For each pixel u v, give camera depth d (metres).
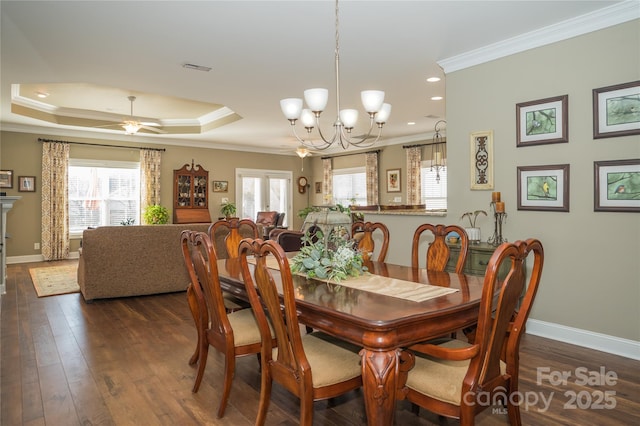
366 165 9.50
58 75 4.43
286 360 1.84
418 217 4.46
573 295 3.23
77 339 3.38
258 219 9.64
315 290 2.07
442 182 8.14
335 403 2.36
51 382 2.58
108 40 3.50
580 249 3.18
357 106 5.88
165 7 2.92
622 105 2.94
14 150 7.44
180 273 5.08
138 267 4.79
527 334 3.49
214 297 2.20
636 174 2.89
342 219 2.44
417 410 2.21
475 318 1.87
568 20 3.13
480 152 3.78
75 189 8.15
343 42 3.57
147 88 4.96
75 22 3.15
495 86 3.67
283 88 4.98
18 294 4.97
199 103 6.78
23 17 3.06
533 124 3.42
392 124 7.31
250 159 10.41
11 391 2.46
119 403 2.32
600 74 3.04
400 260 4.68
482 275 3.50
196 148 9.54
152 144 8.94
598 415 2.16
